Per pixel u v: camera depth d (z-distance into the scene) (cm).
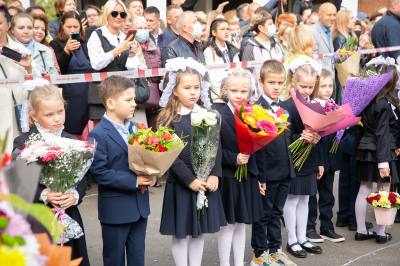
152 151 241
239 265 316
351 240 395
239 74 309
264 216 326
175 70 283
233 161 293
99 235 381
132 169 255
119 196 255
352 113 347
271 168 323
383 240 388
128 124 272
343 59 432
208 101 321
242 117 278
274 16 742
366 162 381
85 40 480
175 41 484
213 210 283
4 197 111
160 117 292
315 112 323
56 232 127
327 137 384
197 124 266
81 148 227
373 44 655
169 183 281
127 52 436
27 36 423
